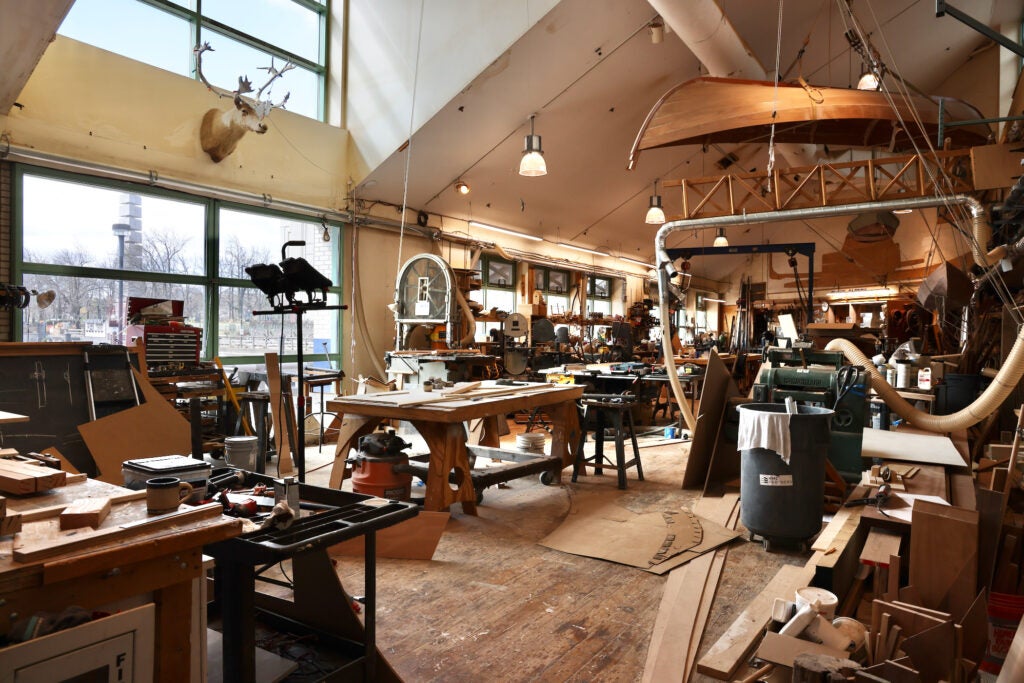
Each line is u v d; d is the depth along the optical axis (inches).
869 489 146.6
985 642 93.0
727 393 218.4
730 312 781.9
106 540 51.3
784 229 689.0
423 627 107.3
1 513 49.8
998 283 261.9
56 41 237.3
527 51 315.9
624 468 207.6
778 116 309.7
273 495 90.5
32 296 234.7
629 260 640.4
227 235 302.5
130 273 263.7
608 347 495.5
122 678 52.6
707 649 101.8
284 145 321.4
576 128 396.8
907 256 613.0
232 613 68.1
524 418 379.6
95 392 185.0
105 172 249.4
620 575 132.3
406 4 330.3
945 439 205.8
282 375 245.3
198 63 249.0
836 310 690.8
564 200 479.2
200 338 236.7
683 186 290.7
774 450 142.3
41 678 46.3
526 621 110.4
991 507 113.0
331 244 349.4
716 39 300.0
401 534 142.7
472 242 438.0
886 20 404.8
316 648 83.7
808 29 394.6
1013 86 463.5
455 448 167.5
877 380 221.9
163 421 190.4
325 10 349.1
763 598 113.3
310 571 84.8
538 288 544.1
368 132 347.3
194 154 282.4
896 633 84.6
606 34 329.7
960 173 265.3
